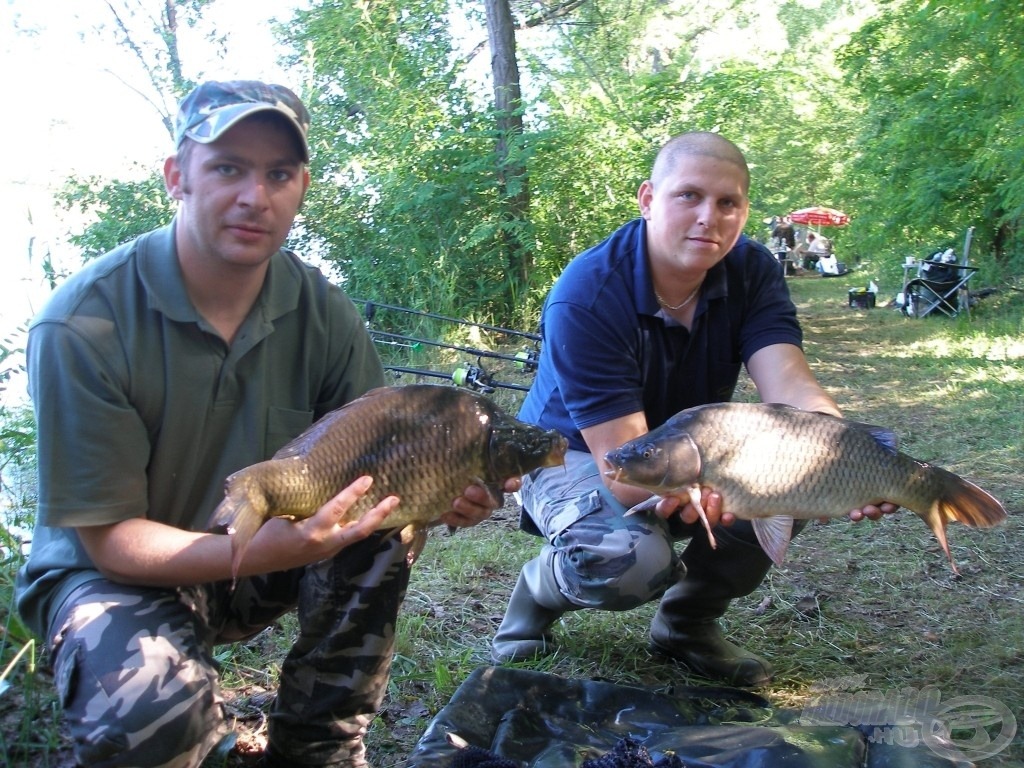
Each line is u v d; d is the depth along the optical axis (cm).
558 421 299
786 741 234
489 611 352
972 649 321
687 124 1180
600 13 1458
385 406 197
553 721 254
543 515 295
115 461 194
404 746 259
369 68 1169
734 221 270
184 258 205
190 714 188
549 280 1114
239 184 195
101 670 185
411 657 309
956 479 239
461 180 1109
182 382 204
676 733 243
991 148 1116
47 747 226
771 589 376
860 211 1587
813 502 238
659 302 280
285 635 317
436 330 1007
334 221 1152
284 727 228
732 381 299
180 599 206
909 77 1311
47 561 204
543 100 1166
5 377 314
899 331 1166
